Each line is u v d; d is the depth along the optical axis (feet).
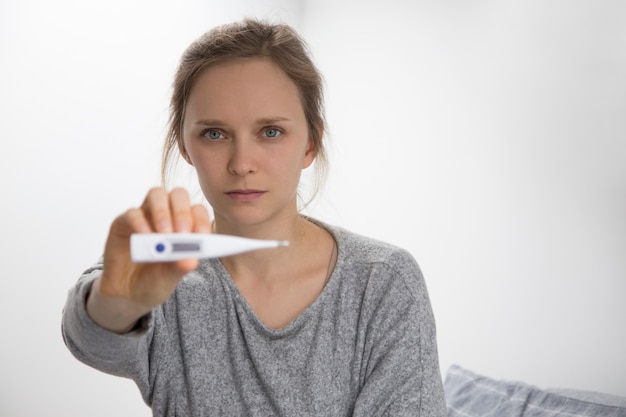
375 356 3.04
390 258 3.15
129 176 9.23
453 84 8.61
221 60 2.88
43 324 8.80
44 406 8.82
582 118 7.50
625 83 7.16
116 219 2.11
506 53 8.14
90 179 8.97
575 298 7.54
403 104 9.11
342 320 3.09
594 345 7.39
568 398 6.68
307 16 10.12
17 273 8.64
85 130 8.91
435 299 8.70
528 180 7.93
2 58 8.46
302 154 3.00
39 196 8.71
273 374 3.01
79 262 8.98
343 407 3.04
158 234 1.90
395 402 2.96
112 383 9.16
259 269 3.14
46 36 8.67
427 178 8.84
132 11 9.14
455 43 8.60
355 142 9.59
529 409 6.72
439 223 8.71
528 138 7.93
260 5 10.01
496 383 7.22
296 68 2.98
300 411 2.99
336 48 9.81
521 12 7.99
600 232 7.37
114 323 2.41
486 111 8.30
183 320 3.07
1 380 8.60
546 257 7.77
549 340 7.72
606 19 7.29
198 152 2.91
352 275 3.15
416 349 3.04
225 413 3.04
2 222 8.54
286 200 2.94
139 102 9.25
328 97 9.88
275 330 3.06
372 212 9.38
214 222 3.30
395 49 9.20
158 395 3.08
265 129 2.89
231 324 3.10
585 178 7.48
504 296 8.09
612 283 7.27
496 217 8.19
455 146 8.58
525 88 7.97
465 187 8.47
